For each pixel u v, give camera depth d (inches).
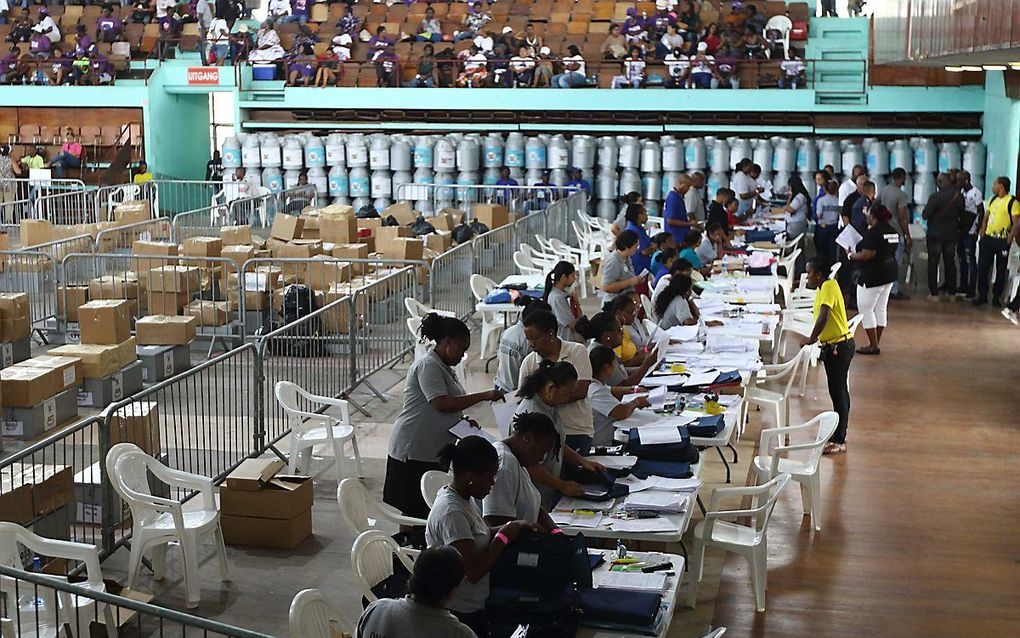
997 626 278.7
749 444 408.5
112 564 298.2
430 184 922.1
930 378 511.5
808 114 996.6
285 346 490.3
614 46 1076.5
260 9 1232.8
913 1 614.2
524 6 1170.0
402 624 179.5
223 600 279.3
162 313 542.3
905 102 968.3
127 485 282.0
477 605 208.2
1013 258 645.3
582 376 300.0
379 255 671.8
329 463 381.7
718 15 1103.0
